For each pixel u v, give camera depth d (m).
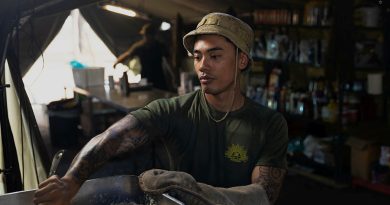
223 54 1.26
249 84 5.11
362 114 4.15
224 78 1.28
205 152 1.33
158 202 1.12
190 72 4.81
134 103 3.87
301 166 4.44
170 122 1.34
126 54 4.84
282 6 4.66
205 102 1.35
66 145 4.81
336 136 4.06
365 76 4.38
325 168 4.25
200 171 1.35
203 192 1.11
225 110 1.34
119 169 3.58
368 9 3.99
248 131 1.33
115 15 4.86
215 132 1.33
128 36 5.04
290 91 4.61
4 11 1.81
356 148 3.96
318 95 4.27
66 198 1.12
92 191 1.21
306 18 4.43
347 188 3.95
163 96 4.23
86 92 4.54
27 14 2.02
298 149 4.56
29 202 1.17
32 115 2.40
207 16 1.29
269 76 5.07
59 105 4.92
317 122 4.32
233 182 1.34
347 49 3.88
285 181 4.16
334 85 4.22
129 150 1.27
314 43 4.32
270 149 1.32
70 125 4.85
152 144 3.48
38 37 3.14
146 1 3.45
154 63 4.93
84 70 4.67
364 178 3.94
